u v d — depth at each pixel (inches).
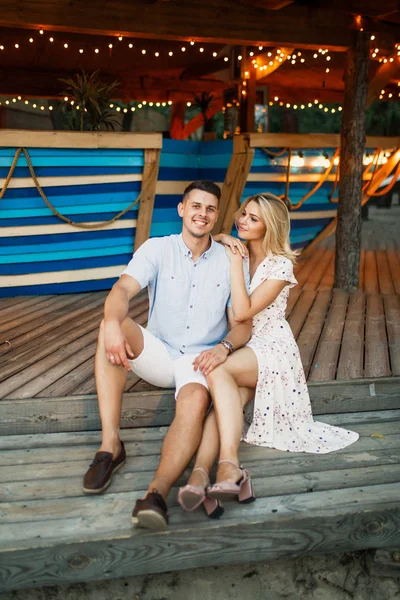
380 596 103.8
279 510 102.0
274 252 122.7
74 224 229.9
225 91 360.8
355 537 103.1
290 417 123.0
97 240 237.9
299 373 124.9
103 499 105.6
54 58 343.6
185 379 109.9
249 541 99.2
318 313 207.2
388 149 320.8
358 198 245.8
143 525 94.6
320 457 120.0
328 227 329.7
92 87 240.7
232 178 266.1
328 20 235.5
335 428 129.6
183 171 265.1
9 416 129.0
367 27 241.9
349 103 242.8
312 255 346.6
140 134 227.1
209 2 223.5
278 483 110.6
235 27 227.5
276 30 231.5
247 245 128.6
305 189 296.8
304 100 438.6
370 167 319.9
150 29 218.1
